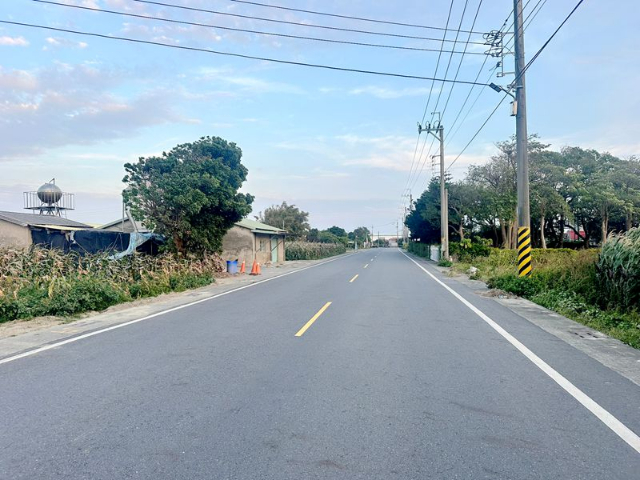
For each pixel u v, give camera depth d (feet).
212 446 12.15
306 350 22.34
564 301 37.40
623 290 35.04
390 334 26.21
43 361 20.53
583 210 144.97
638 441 12.49
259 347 22.95
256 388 16.74
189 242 65.72
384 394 16.17
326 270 85.61
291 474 10.73
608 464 11.23
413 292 47.80
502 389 16.76
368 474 10.75
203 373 18.54
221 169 67.21
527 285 45.03
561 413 14.48
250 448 12.05
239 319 31.19
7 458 11.48
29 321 31.07
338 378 17.93
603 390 16.69
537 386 17.11
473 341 24.61
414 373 18.65
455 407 14.99
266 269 90.74
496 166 139.44
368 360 20.56
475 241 144.46
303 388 16.75
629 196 135.64
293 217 202.28
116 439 12.54
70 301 34.53
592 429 13.28
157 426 13.39
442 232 108.27
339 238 289.12
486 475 10.71
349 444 12.29
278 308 36.27
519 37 48.44
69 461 11.32
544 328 28.63
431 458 11.54
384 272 79.30
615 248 37.11
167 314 33.83
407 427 13.41
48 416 14.15
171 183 60.80
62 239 59.72
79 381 17.58
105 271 47.55
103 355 21.53
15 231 62.54
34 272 43.27
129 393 16.21
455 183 155.02
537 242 168.25
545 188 130.62
